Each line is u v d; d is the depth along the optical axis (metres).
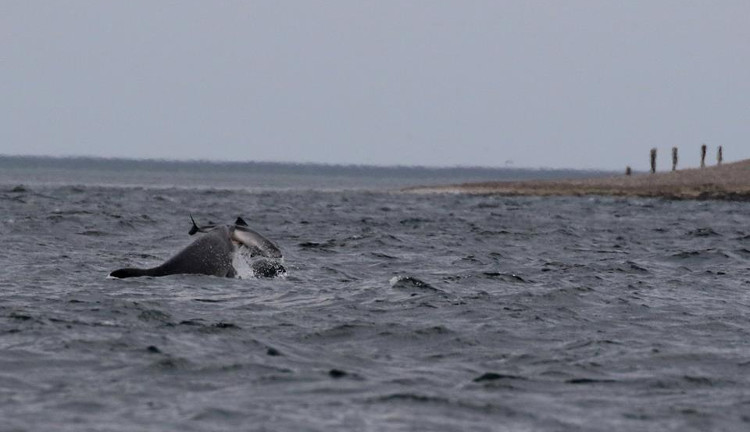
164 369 42.28
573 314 57.88
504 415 36.69
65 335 48.00
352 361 45.03
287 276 72.19
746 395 40.16
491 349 48.03
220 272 69.50
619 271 80.19
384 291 65.31
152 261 82.00
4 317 52.31
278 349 46.72
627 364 45.19
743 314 59.41
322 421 35.34
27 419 34.72
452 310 58.09
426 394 39.12
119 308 55.44
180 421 34.88
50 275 70.81
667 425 35.78
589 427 35.41
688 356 46.91
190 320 52.94
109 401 37.38
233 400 37.84
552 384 41.44
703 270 82.56
